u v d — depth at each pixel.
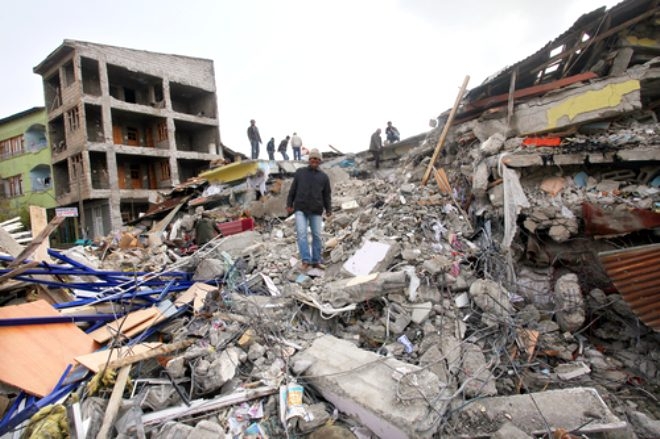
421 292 4.04
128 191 20.19
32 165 22.06
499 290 4.01
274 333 3.62
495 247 5.00
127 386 2.79
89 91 20.50
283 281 5.13
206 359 3.01
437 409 2.45
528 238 4.98
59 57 19.50
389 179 9.07
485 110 7.13
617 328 4.14
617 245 4.71
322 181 5.20
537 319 4.12
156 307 4.39
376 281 3.90
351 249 5.37
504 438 2.23
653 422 2.81
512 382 3.27
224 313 3.99
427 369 2.92
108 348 3.42
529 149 5.39
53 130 21.28
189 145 25.42
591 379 3.43
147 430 2.40
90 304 4.24
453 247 5.17
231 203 13.61
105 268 7.55
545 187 5.16
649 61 5.80
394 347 3.48
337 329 3.84
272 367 3.08
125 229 14.25
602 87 5.60
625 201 4.66
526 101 6.36
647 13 5.68
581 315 3.97
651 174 4.89
